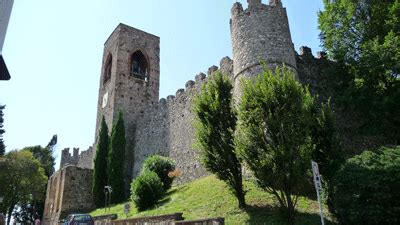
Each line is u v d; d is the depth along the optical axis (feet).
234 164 56.03
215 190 68.90
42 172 174.09
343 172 44.78
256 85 52.24
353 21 82.58
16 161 159.94
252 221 49.37
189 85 114.62
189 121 109.70
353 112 83.97
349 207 41.78
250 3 81.71
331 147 52.85
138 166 131.03
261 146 48.08
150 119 133.49
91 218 80.38
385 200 40.37
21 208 205.57
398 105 69.51
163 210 69.26
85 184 128.88
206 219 45.47
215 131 58.08
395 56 69.21
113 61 155.53
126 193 129.49
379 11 79.92
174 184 106.22
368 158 45.44
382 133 74.33
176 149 112.47
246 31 79.00
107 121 145.07
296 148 47.14
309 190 57.82
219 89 62.69
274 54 75.10
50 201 139.54
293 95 50.11
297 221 47.19
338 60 81.97
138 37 161.17
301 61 85.35
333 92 85.15
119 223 71.05
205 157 57.57
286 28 80.64
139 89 150.51
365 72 73.92
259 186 48.32
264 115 49.52
